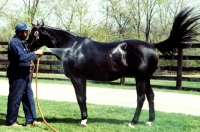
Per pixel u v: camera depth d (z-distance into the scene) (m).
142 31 26.62
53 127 5.93
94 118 6.85
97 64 5.86
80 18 26.30
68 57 5.95
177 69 13.12
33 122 6.07
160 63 15.58
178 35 5.88
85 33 26.83
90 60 5.88
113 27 28.34
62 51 6.05
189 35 5.86
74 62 5.91
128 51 5.82
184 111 8.13
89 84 14.56
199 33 5.84
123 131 5.68
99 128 5.89
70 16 26.45
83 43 5.98
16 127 5.84
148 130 5.80
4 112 7.43
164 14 28.08
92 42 6.00
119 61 5.80
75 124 6.22
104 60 5.82
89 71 5.94
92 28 27.11
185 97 10.78
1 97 9.77
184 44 5.93
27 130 5.65
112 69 5.83
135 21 26.12
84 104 6.07
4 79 16.58
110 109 7.93
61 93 11.29
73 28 26.56
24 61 5.76
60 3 26.48
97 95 10.88
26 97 6.03
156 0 24.52
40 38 6.18
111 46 5.91
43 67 19.73
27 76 5.95
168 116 7.18
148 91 6.18
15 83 5.83
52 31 6.12
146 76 5.84
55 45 6.12
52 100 9.40
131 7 25.84
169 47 5.98
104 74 5.89
